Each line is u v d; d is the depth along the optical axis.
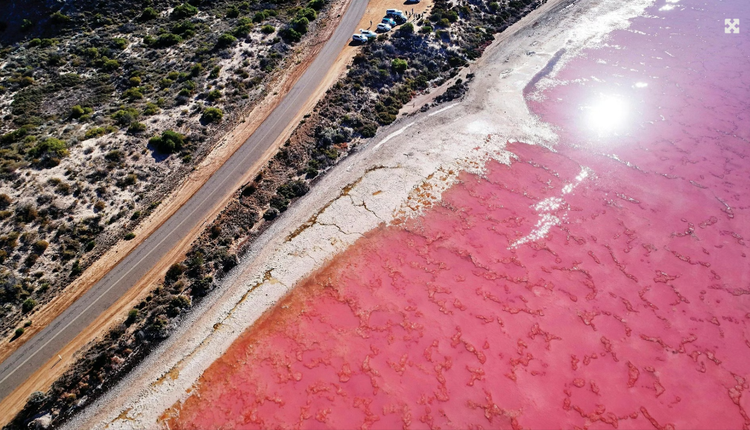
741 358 34.75
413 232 42.97
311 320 36.62
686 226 43.66
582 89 59.06
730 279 39.62
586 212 44.97
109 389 32.41
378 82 58.00
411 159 49.25
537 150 51.06
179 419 31.25
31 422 30.55
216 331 35.62
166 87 56.28
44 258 38.91
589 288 39.09
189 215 43.16
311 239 41.88
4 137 47.91
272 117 53.41
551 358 34.69
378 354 34.72
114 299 37.00
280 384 33.00
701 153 50.50
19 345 34.38
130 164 46.16
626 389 33.06
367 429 30.91
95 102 54.16
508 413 31.75
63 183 42.97
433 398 32.44
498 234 43.03
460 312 37.31
